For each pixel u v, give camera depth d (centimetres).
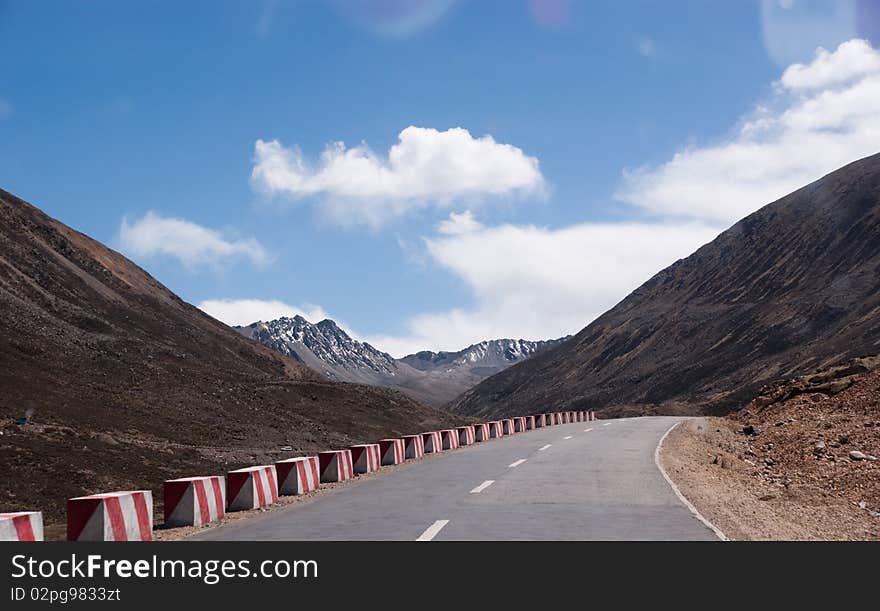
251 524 1393
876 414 2875
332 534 1234
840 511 1633
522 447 3048
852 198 15550
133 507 1248
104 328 6322
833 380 3716
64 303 6638
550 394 17400
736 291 16088
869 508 1686
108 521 1187
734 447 2972
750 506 1572
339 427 5581
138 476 2966
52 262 7762
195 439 4144
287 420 5269
